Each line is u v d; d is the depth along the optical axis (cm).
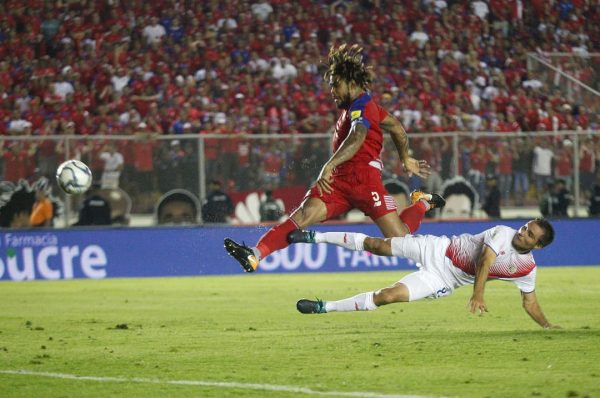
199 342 3725
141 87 9856
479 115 9931
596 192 8056
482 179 7900
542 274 7262
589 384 2727
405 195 7775
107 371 3045
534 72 10606
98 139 7531
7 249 7325
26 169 7425
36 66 9956
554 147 7994
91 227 7488
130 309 5166
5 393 2703
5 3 10400
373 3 11019
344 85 3912
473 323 4331
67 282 7075
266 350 3466
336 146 3984
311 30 10762
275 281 6944
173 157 7625
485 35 11112
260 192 7706
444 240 3697
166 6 10706
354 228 7769
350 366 3072
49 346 3653
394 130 4009
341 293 6000
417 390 2655
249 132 8844
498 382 2766
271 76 10044
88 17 10488
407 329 4100
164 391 2700
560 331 3881
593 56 10919
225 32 10550
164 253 7556
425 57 10675
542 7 11531
